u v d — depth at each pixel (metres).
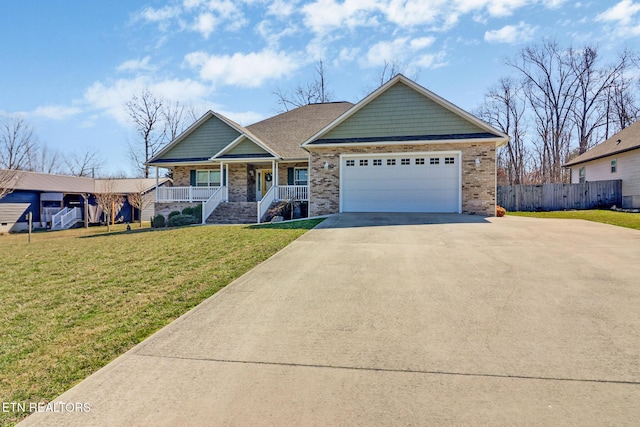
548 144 35.72
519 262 6.71
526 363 3.25
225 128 21.53
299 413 2.62
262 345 3.74
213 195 18.92
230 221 18.30
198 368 3.32
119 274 6.97
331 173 16.05
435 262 6.82
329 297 5.09
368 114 15.92
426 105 15.47
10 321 4.71
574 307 4.52
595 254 7.25
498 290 5.19
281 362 3.38
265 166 21.69
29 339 4.12
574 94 34.19
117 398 2.90
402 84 15.69
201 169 22.02
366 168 15.74
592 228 10.79
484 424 2.46
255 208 18.44
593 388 2.86
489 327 4.00
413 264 6.71
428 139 15.03
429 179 15.18
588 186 21.47
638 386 2.88
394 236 9.60
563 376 3.04
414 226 11.37
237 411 2.67
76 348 3.85
